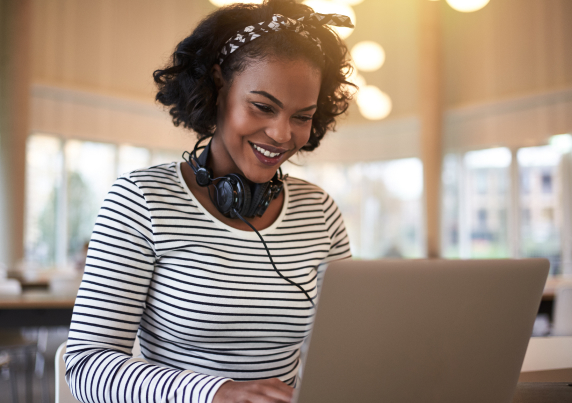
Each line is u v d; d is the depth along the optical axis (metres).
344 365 0.65
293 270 1.01
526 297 0.73
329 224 1.15
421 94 8.79
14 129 6.76
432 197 8.68
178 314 0.92
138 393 0.78
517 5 8.22
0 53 6.81
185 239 0.95
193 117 1.02
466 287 0.69
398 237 9.85
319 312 0.62
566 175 7.88
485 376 0.73
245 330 0.94
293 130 0.95
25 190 6.82
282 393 0.74
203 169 0.99
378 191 10.06
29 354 3.14
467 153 8.95
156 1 8.17
